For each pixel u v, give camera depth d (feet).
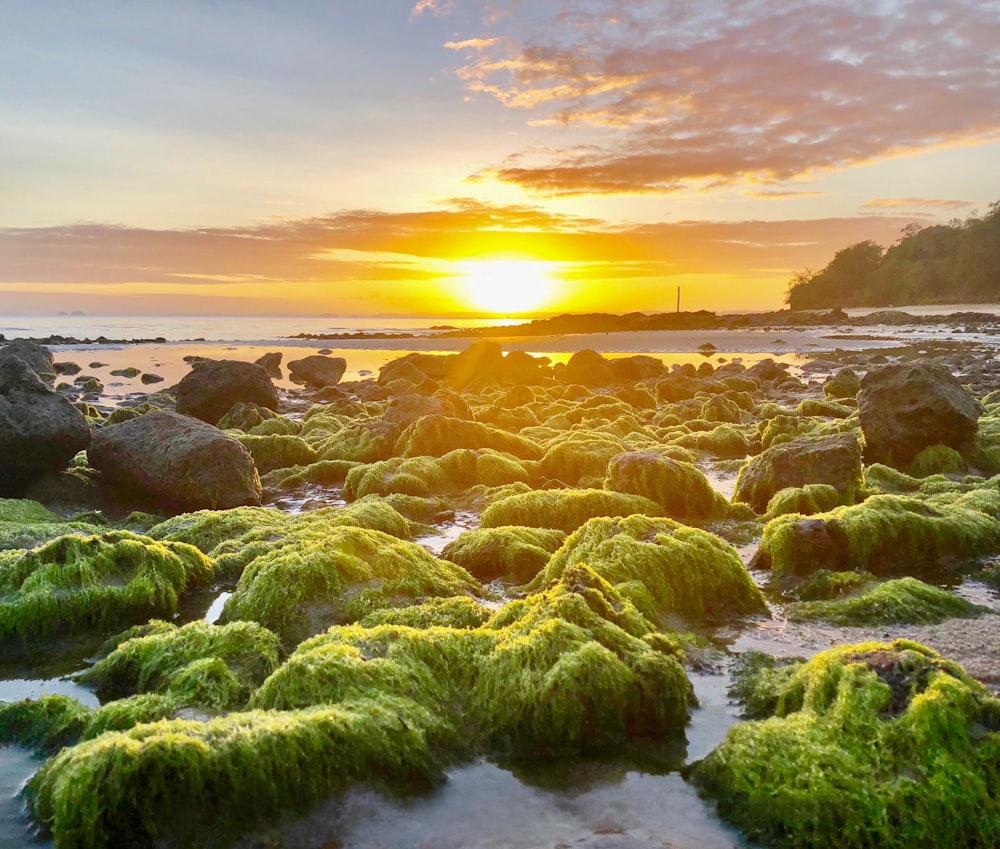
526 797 15.90
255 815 14.46
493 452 53.62
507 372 129.90
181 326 525.34
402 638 20.26
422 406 65.82
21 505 43.52
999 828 13.71
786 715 17.98
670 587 26.14
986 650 22.34
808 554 30.22
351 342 272.10
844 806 14.25
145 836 13.94
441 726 17.60
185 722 15.61
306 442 66.28
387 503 43.09
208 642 21.88
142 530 41.65
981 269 465.47
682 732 18.30
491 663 19.49
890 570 30.27
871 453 52.90
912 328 269.44
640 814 15.26
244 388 90.79
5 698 21.58
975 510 35.14
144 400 105.09
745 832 14.62
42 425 47.75
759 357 182.19
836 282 554.05
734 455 64.03
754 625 25.46
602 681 18.16
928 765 14.40
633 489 39.99
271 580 26.08
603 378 128.36
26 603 25.61
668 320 341.62
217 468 46.16
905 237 581.94
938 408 50.70
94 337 336.90
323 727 15.72
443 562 30.37
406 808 15.34
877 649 17.28
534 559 31.32
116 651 22.52
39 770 16.37
